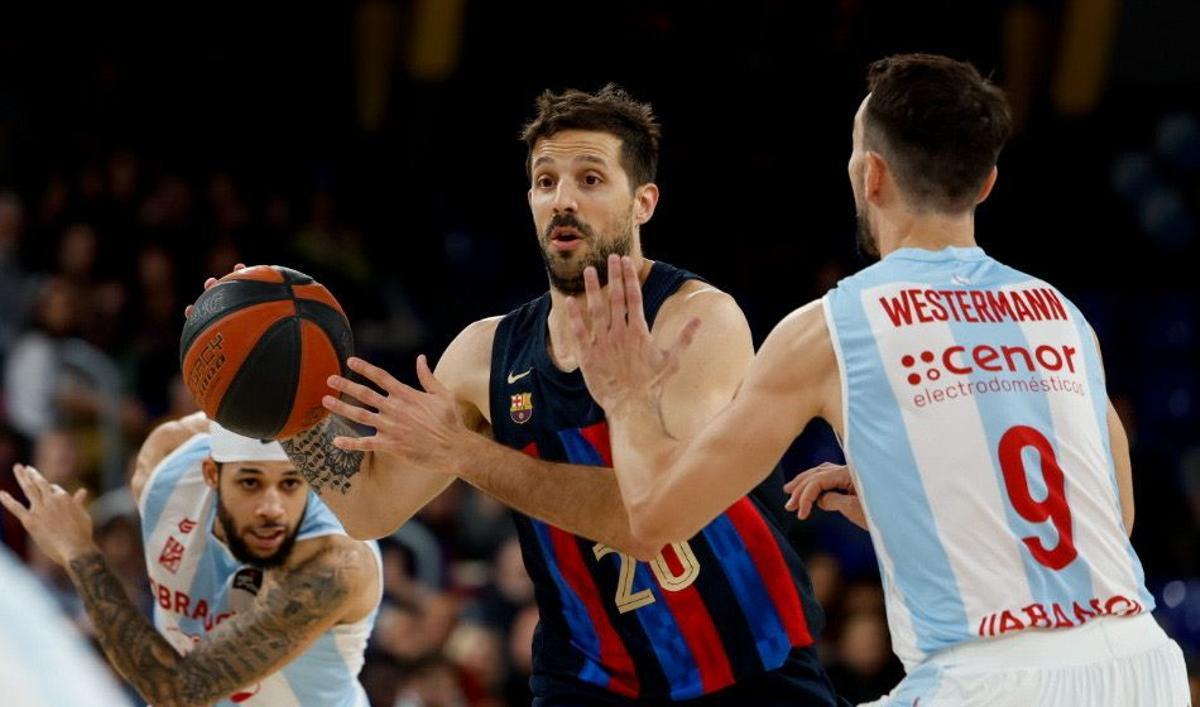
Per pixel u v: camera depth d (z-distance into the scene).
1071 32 32.53
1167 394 29.42
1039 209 32.09
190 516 10.36
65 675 2.96
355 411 8.16
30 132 29.00
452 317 28.83
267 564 9.93
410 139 31.98
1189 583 23.30
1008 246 31.80
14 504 10.08
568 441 8.78
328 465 9.11
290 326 8.66
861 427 7.13
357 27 32.44
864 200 7.71
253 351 8.54
